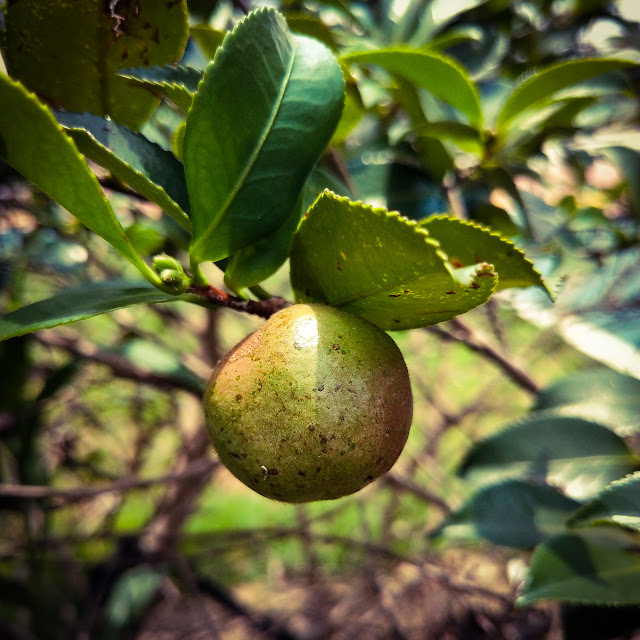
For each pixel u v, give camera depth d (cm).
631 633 19
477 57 26
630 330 21
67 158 11
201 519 58
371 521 55
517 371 27
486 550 42
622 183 28
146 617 45
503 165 23
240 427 12
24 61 15
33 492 31
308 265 13
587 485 20
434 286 12
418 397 54
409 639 40
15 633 40
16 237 30
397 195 21
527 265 13
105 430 49
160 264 13
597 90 22
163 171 14
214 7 22
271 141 13
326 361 12
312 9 25
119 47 15
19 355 33
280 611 46
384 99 23
